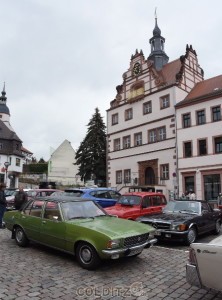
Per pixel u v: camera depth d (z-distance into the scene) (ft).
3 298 18.40
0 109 257.34
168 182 114.83
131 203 44.11
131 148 132.57
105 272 23.80
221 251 15.84
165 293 19.63
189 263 17.11
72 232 25.64
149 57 144.87
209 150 103.81
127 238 24.36
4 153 195.72
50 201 29.50
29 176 259.39
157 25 147.54
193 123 109.40
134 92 135.23
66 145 282.36
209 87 117.19
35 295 18.98
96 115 157.79
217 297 18.94
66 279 22.00
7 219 33.96
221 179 99.30
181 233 33.88
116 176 138.51
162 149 118.73
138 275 23.21
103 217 28.99
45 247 31.71
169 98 119.24
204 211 40.73
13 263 25.89
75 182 256.52
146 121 127.44
